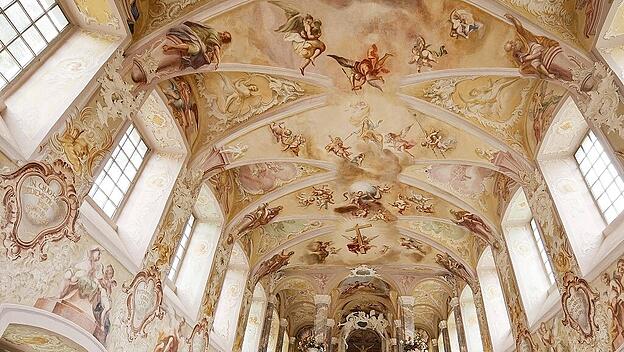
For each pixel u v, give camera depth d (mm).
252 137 14250
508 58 11086
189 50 10781
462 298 22125
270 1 10852
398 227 19688
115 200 11047
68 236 8195
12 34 8023
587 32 9336
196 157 13320
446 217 17688
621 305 8805
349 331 26875
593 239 10531
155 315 11211
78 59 8961
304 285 25859
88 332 8586
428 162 15062
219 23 10906
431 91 12836
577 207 11281
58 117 7910
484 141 13438
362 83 12898
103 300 9156
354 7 11062
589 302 9922
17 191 7039
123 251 9914
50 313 7664
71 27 9398
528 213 14977
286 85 13016
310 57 12250
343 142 14922
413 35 11547
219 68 11688
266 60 12102
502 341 16422
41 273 7516
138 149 12273
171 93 11914
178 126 12359
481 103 12836
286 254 21641
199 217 16109
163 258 11648
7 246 6793
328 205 18328
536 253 14680
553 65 10211
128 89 9781
